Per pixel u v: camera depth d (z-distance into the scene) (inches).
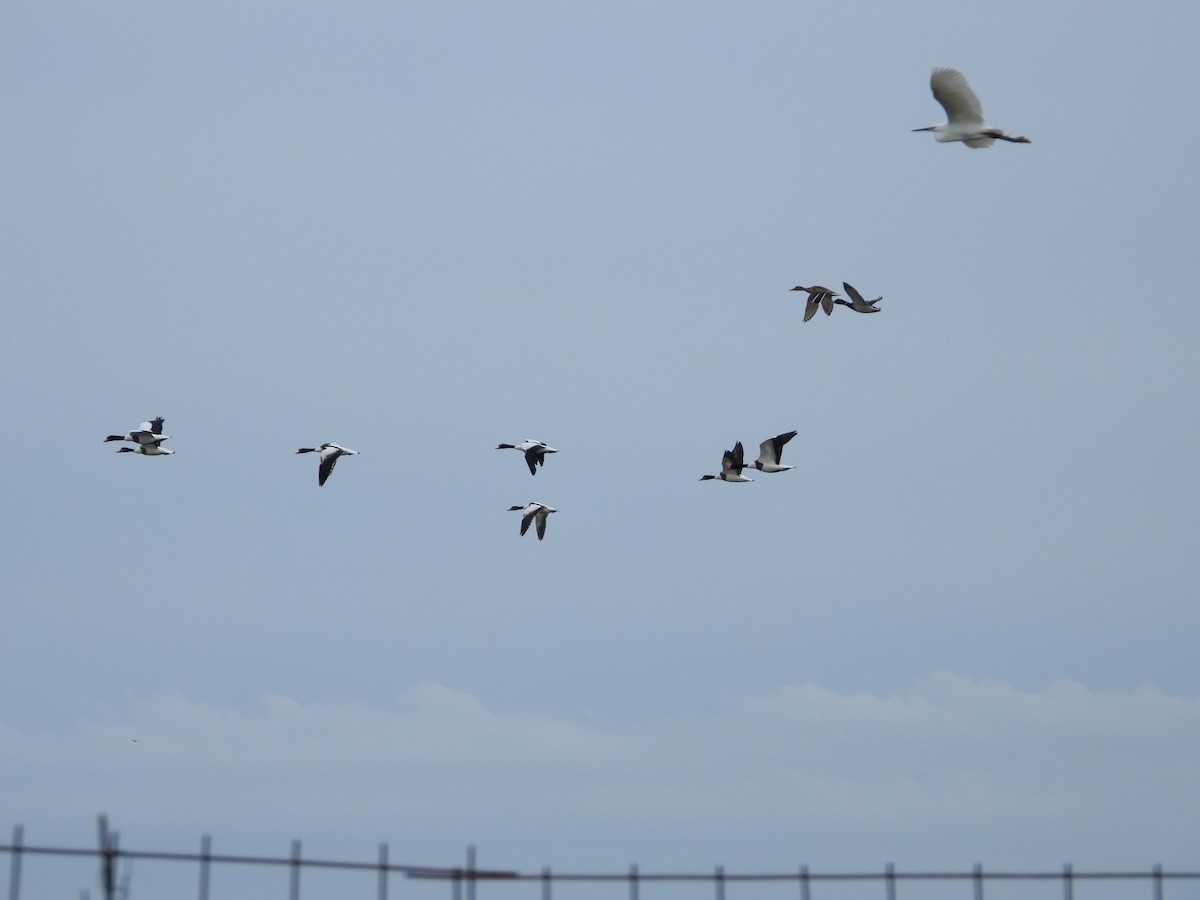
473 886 1697.8
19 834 1501.0
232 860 1587.1
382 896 1668.3
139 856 1544.0
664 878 1696.6
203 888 1571.1
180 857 1561.3
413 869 1664.6
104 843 1540.4
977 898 1840.6
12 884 1493.6
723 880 1713.8
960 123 1424.7
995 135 1411.2
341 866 1632.6
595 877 1681.8
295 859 1616.6
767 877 1728.6
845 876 1772.9
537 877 1676.9
